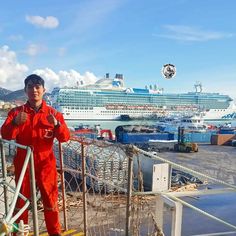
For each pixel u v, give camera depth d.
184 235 9.83
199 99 112.19
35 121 4.09
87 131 43.94
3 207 6.84
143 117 103.12
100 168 8.18
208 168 25.98
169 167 13.55
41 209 8.72
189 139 46.78
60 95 96.00
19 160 4.12
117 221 8.97
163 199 3.72
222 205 13.60
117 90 105.12
